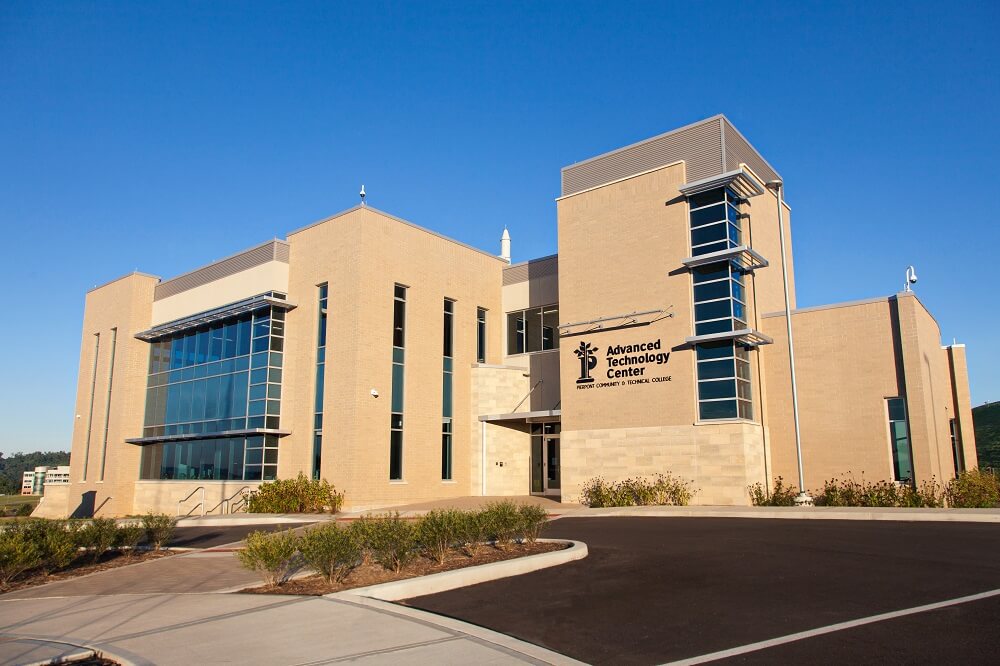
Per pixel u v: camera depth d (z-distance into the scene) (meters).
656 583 10.59
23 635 8.78
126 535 16.12
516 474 30.61
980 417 59.38
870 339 23.59
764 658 6.96
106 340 36.47
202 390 31.56
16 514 40.81
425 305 29.17
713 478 22.81
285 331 29.19
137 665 7.18
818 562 11.66
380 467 26.38
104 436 35.25
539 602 9.60
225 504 28.75
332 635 8.04
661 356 24.44
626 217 26.00
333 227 28.03
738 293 24.02
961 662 6.63
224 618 9.12
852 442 23.47
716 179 23.52
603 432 25.36
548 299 31.25
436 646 7.52
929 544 12.97
